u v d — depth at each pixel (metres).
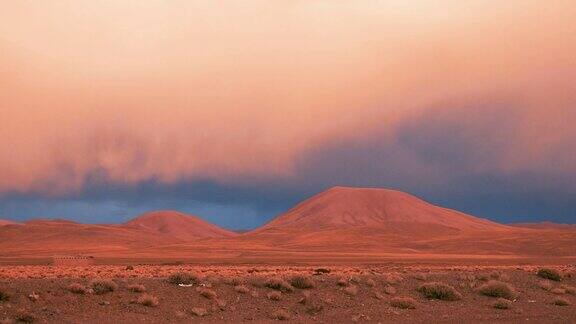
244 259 139.00
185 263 112.81
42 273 50.50
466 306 32.28
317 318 27.91
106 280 30.00
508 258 148.00
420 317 28.81
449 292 33.84
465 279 39.78
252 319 27.16
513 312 30.94
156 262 118.81
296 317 28.02
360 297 32.47
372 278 37.59
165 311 27.55
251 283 33.56
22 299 26.70
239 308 28.98
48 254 192.75
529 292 37.50
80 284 30.31
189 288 31.52
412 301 31.41
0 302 26.03
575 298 36.91
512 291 35.34
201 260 132.62
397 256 161.38
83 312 26.12
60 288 28.83
